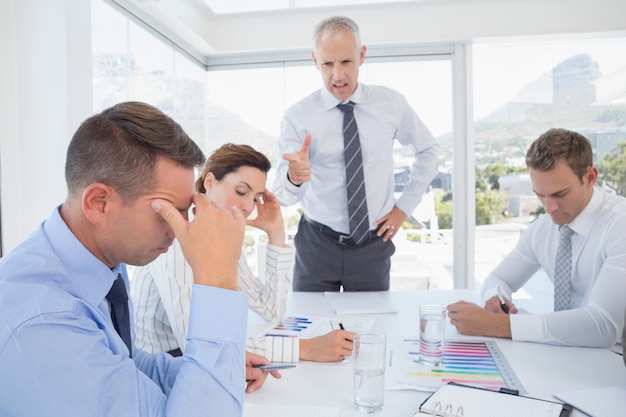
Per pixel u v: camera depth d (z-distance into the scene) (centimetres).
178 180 77
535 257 189
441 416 91
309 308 181
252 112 411
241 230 84
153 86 321
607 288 137
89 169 73
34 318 64
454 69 380
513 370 117
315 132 231
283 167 240
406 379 112
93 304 78
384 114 233
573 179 153
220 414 75
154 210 76
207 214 81
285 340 128
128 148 73
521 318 141
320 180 233
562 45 380
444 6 362
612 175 383
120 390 68
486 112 390
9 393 63
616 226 148
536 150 158
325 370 121
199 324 79
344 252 231
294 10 373
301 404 102
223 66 410
